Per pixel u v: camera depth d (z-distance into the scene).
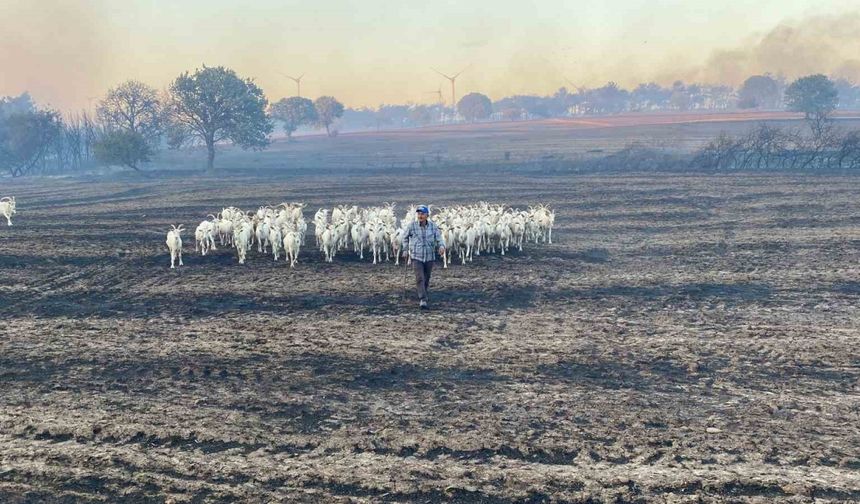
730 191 47.56
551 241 30.11
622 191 50.69
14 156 106.62
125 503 8.12
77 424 10.46
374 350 14.33
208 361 13.62
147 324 16.69
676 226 34.00
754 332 15.45
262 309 18.20
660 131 143.88
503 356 13.88
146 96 124.94
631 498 8.20
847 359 13.39
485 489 8.44
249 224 26.78
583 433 10.12
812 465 9.02
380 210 32.44
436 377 12.66
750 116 181.88
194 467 9.02
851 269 22.23
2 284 21.66
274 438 9.98
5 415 10.82
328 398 11.61
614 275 22.38
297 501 8.13
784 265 23.36
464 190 56.19
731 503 8.05
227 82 103.50
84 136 137.38
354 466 9.07
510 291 20.00
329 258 25.75
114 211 46.66
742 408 11.05
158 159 127.69
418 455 9.42
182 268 24.45
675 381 12.36
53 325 16.59
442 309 18.00
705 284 20.66
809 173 58.75
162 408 11.14
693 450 9.51
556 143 130.12
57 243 30.48
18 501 8.16
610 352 14.09
